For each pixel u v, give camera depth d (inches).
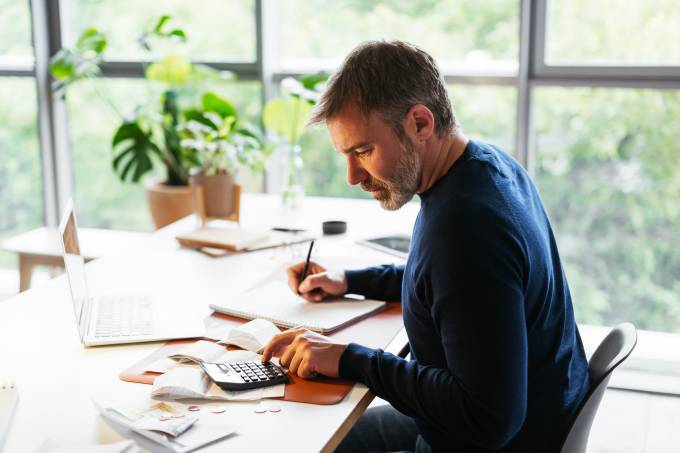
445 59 141.3
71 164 169.2
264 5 145.8
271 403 52.3
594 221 134.7
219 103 141.9
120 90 161.8
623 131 129.8
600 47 129.8
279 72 150.9
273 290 73.4
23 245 125.2
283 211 105.8
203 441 47.0
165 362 58.2
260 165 138.3
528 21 130.4
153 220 148.7
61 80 156.8
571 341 57.3
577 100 131.0
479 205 49.4
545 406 54.1
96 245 135.1
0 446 46.8
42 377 56.3
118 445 45.3
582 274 137.6
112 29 160.6
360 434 65.9
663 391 112.0
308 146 152.2
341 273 71.6
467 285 47.7
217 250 87.3
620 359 54.5
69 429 49.0
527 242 50.1
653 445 99.5
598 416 107.0
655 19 126.0
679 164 127.3
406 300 55.3
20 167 169.2
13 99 165.5
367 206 108.5
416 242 54.3
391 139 52.2
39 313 69.2
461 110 139.7
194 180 96.3
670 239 130.6
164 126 147.4
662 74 125.6
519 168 59.3
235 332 61.6
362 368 54.1
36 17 159.0
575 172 134.2
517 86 133.9
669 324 133.3
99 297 72.7
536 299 51.8
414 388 51.2
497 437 48.1
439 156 53.7
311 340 56.8
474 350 47.3
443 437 55.3
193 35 154.5
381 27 144.7
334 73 54.2
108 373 56.9
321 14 147.9
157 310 69.1
